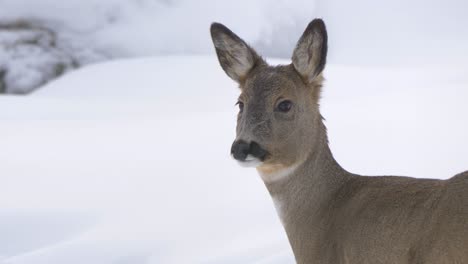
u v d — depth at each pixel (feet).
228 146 63.98
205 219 47.60
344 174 30.27
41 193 53.67
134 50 113.29
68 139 69.10
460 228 23.67
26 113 82.28
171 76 96.84
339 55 119.24
